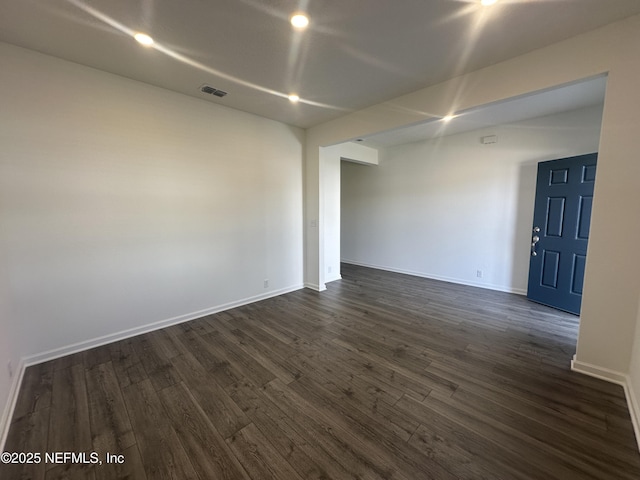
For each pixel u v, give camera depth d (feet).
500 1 5.74
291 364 8.07
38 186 7.84
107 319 9.23
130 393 6.80
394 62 8.13
